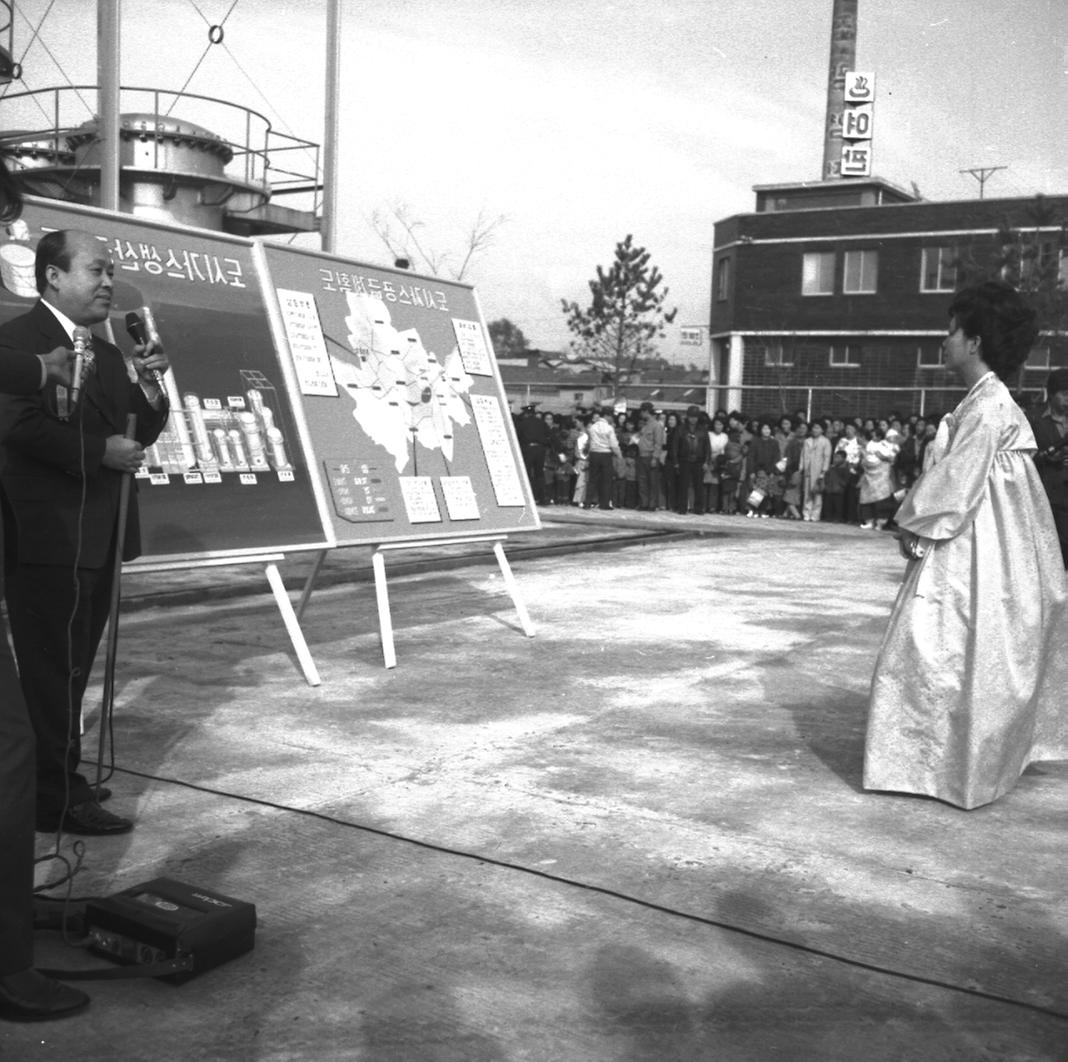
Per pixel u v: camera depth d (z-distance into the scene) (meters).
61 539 3.26
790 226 30.88
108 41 10.34
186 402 4.83
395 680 5.38
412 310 6.23
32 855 2.35
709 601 8.19
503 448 6.55
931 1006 2.46
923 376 29.55
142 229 4.87
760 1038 2.31
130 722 4.54
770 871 3.17
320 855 3.22
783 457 18.08
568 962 2.62
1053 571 3.79
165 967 2.46
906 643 3.75
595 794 3.80
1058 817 3.72
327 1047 2.25
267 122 13.40
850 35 38.47
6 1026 2.31
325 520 5.25
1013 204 28.30
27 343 3.23
